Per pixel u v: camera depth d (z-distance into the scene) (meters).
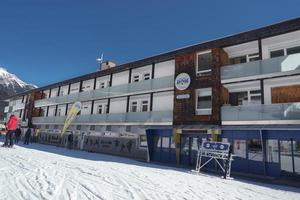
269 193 10.38
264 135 17.52
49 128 39.84
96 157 21.03
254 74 18.45
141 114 25.27
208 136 20.44
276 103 18.12
